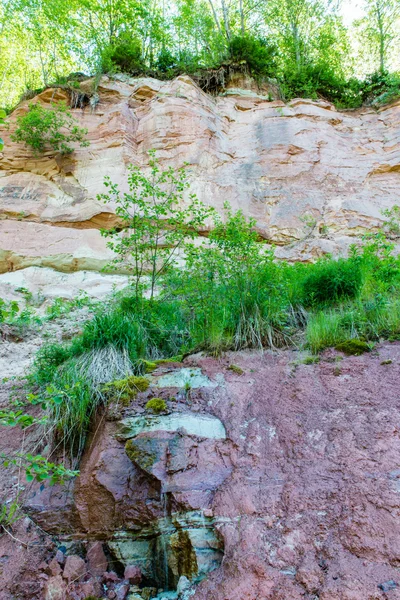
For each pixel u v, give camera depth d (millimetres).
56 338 6500
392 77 13672
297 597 1807
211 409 3309
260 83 13547
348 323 4258
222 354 4148
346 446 2598
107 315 4695
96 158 10938
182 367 3996
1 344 6152
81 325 6633
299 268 6371
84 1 14453
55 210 10289
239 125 12297
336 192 11156
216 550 2311
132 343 4238
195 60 14500
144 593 2402
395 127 12211
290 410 3107
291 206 10797
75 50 14922
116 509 2754
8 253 9414
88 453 3188
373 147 12055
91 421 3395
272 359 4000
